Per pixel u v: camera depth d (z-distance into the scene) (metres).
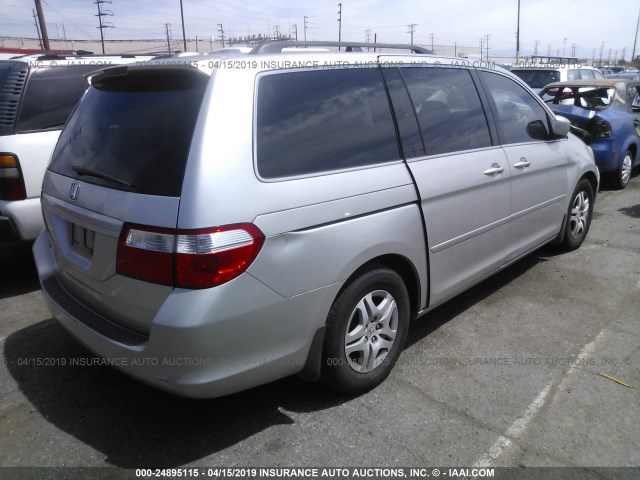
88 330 2.53
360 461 2.45
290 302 2.41
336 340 2.68
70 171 2.85
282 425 2.71
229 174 2.24
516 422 2.69
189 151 2.24
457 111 3.50
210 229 2.16
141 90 2.66
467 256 3.51
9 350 3.52
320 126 2.66
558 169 4.44
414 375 3.12
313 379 2.71
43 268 3.13
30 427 2.73
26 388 3.08
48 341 3.64
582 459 2.43
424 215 3.05
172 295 2.17
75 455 2.52
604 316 3.81
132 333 2.40
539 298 4.14
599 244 5.36
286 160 2.46
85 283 2.64
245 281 2.24
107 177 2.49
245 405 2.88
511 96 4.08
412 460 2.45
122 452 2.54
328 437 2.61
